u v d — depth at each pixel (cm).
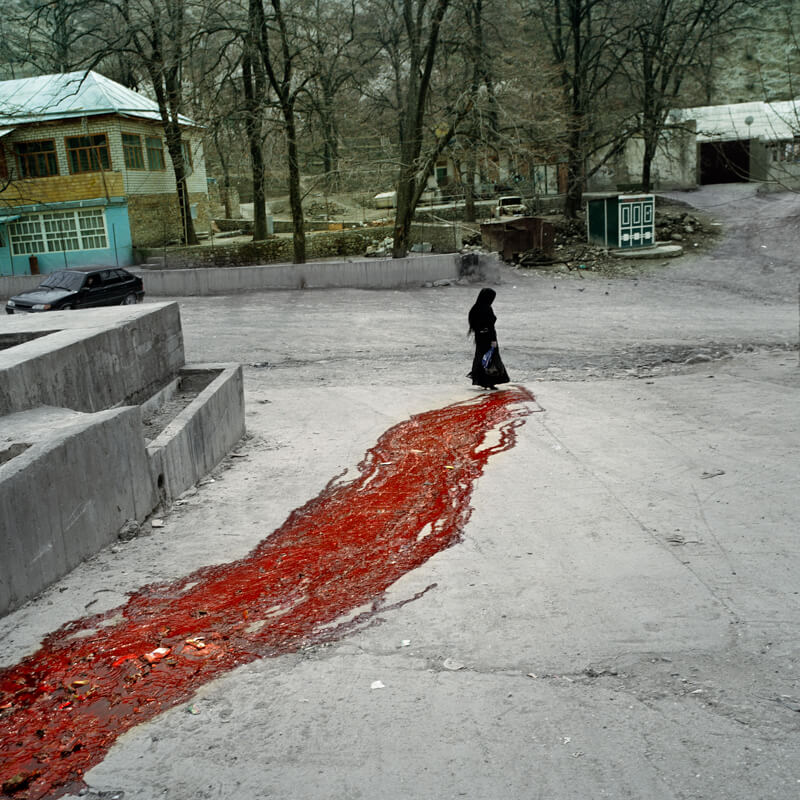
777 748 324
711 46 4241
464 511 704
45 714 379
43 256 3722
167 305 1185
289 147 3111
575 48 3869
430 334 2122
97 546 613
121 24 3644
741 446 898
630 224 3519
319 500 782
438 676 395
